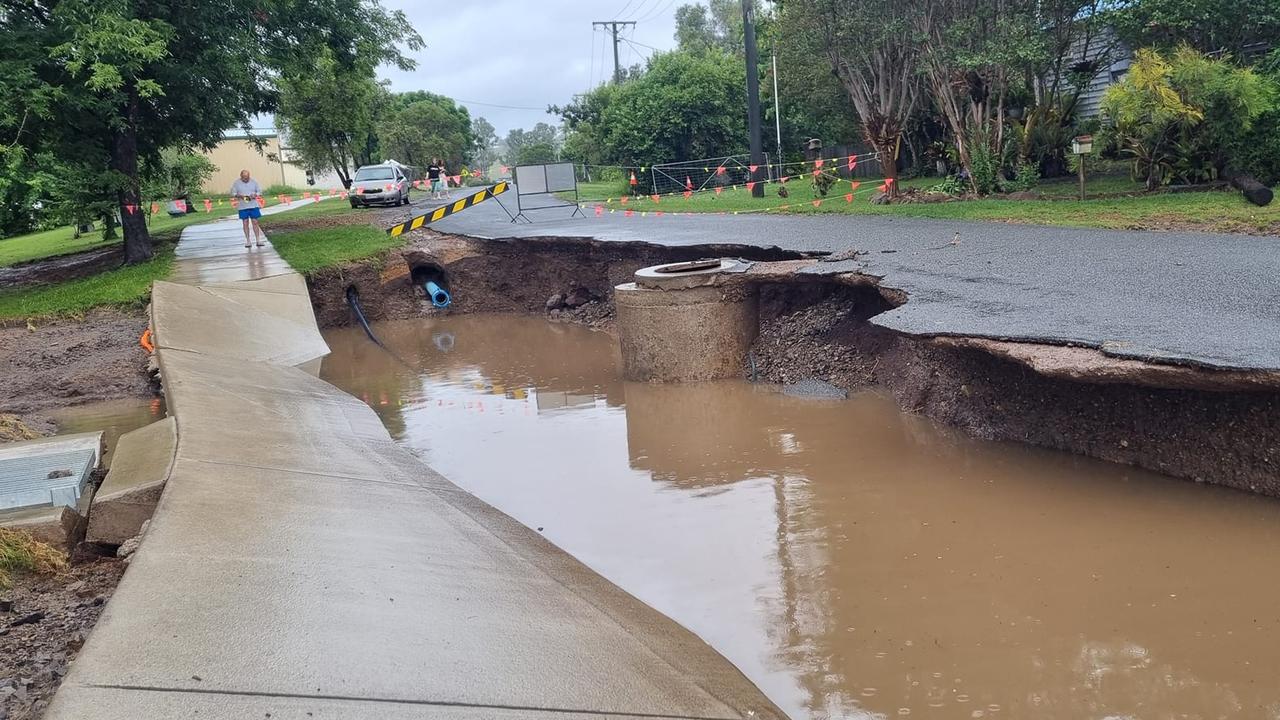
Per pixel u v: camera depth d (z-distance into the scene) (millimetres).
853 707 4539
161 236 26531
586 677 4234
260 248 21312
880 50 21688
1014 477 7254
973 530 6477
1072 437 7555
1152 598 5363
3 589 5309
